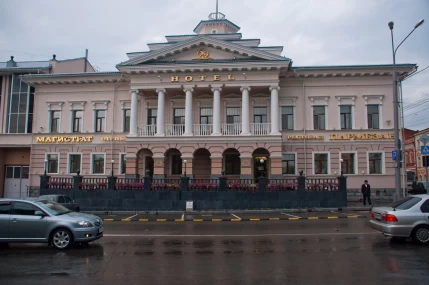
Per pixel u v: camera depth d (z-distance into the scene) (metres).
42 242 10.36
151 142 29.05
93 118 32.31
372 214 11.92
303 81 30.38
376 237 12.14
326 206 23.25
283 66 28.23
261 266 8.12
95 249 10.31
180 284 6.76
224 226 15.77
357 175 29.25
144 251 9.97
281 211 22.52
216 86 29.00
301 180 23.53
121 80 31.83
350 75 29.86
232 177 29.70
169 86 29.44
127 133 31.58
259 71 28.78
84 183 24.56
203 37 29.27
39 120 32.91
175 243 11.26
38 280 7.09
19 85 34.72
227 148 28.48
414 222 10.61
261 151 30.17
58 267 8.17
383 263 8.30
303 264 8.27
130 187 24.05
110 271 7.77
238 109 31.02
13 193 33.94
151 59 29.66
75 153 32.12
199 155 31.27
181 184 23.69
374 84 29.89
